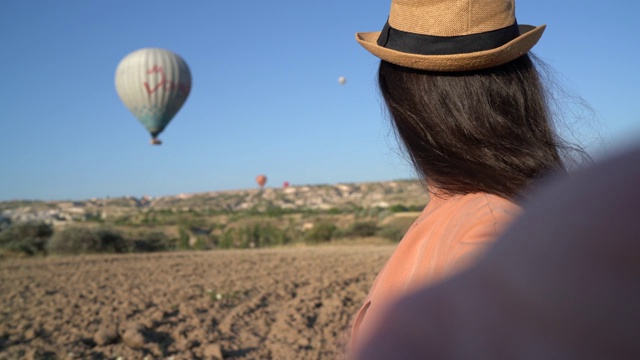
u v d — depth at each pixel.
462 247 0.75
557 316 0.44
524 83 1.10
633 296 0.41
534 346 0.46
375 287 0.89
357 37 1.20
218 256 22.30
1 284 13.45
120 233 29.05
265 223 46.91
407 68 1.11
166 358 6.95
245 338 7.75
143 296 11.09
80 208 101.25
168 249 30.44
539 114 1.09
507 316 0.50
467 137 1.03
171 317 9.04
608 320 0.41
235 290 11.32
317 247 28.55
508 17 1.09
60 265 18.84
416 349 0.60
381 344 0.65
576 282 0.43
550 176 0.96
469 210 0.86
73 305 10.16
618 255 0.41
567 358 0.43
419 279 0.76
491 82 1.07
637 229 0.41
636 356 0.41
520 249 0.50
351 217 47.22
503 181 0.99
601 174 0.45
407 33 1.12
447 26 1.07
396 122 1.12
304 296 10.38
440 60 1.04
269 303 10.25
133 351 7.20
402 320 0.63
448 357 0.57
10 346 7.46
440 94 1.07
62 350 7.21
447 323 0.58
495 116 1.05
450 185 1.02
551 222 0.48
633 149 0.44
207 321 8.63
